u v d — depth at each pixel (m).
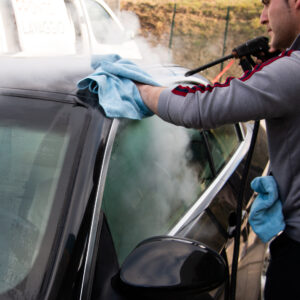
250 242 2.00
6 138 1.27
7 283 1.04
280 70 1.18
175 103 1.29
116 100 1.36
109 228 1.22
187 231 1.52
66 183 1.17
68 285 1.03
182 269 1.09
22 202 1.16
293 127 1.25
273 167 1.38
